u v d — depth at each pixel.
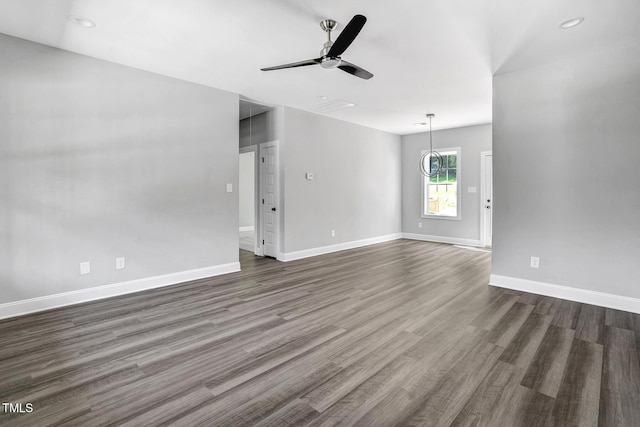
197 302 3.35
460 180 6.92
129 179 3.62
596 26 2.66
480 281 4.10
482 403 1.74
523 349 2.33
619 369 2.06
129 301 3.37
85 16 2.57
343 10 2.46
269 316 2.97
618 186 3.09
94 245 3.40
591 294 3.24
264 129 5.68
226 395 1.82
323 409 1.70
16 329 2.68
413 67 3.56
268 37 2.91
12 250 2.94
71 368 2.10
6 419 1.62
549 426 1.57
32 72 3.01
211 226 4.34
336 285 3.95
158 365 2.14
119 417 1.64
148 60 3.43
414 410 1.69
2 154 2.88
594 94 3.18
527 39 2.89
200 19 2.61
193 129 4.12
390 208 7.57
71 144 3.24
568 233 3.37
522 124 3.60
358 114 5.78
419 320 2.86
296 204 5.50
